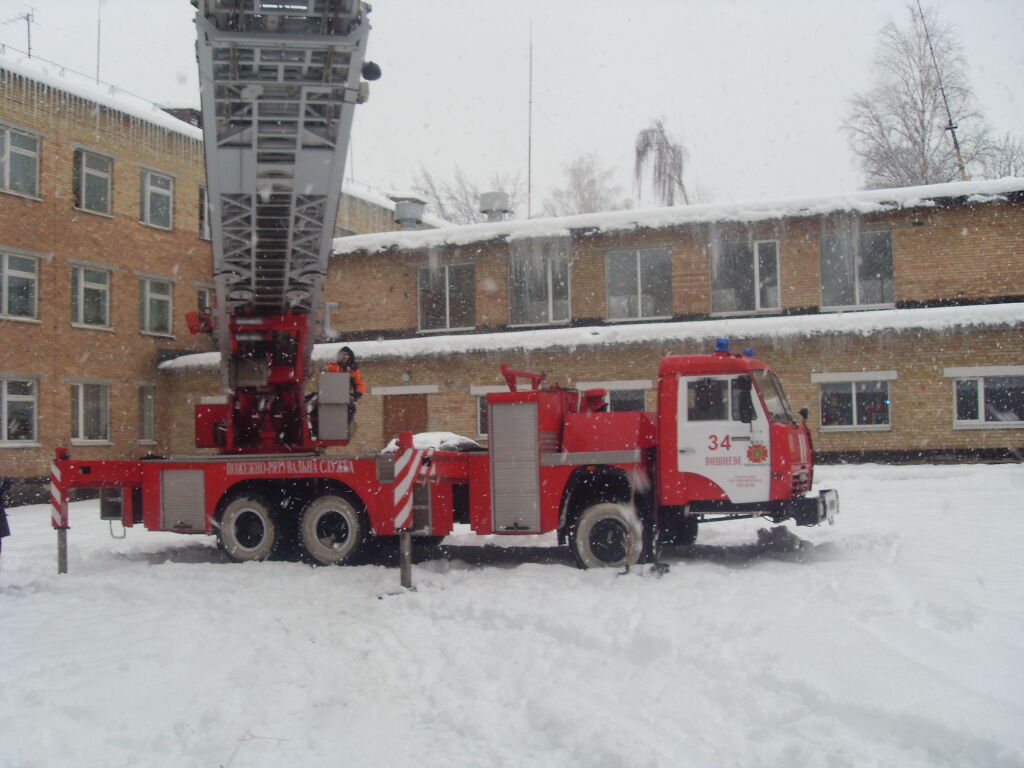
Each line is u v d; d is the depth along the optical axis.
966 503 13.69
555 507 9.94
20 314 22.58
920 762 4.04
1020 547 9.38
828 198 20.42
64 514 10.66
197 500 11.38
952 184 19.78
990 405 19.03
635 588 8.23
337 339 24.38
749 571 8.81
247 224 10.70
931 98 35.53
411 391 22.67
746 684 5.18
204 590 9.23
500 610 7.49
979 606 6.50
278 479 11.28
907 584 7.69
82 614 8.07
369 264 24.23
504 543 12.93
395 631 7.17
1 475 21.73
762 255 21.27
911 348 19.41
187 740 4.79
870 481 17.73
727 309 21.44
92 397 24.50
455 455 10.33
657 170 34.78
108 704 5.32
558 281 22.78
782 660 5.38
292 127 9.70
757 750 4.30
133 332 25.48
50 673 5.94
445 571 10.27
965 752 4.06
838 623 6.12
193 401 25.98
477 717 5.04
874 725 4.45
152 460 11.67
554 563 10.88
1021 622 6.07
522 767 4.32
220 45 8.68
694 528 11.45
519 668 5.92
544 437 10.04
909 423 19.39
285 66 9.02
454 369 22.41
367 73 9.30
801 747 4.24
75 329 23.83
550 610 7.30
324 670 6.14
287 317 12.20
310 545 10.91
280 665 6.24
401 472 9.12
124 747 4.72
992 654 5.38
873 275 20.50
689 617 6.70
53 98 23.34
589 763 4.32
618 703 5.10
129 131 25.44
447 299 23.66
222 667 6.21
